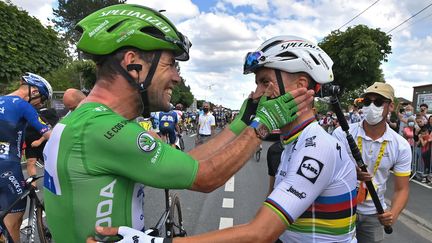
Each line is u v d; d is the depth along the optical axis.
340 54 17.77
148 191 5.66
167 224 2.91
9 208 2.66
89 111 1.05
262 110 1.20
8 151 2.73
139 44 1.08
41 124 2.92
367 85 17.97
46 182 1.11
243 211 4.93
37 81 3.06
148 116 1.23
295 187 1.14
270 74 1.36
